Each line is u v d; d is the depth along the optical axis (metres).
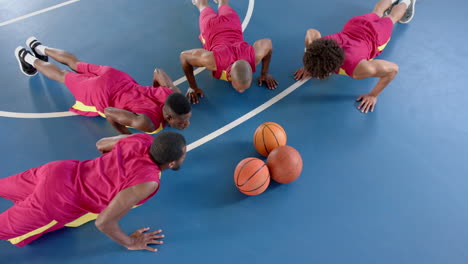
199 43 4.42
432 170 3.06
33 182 2.47
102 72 3.24
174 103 2.56
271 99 3.72
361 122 3.46
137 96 3.06
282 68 4.05
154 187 2.14
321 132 3.39
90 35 4.54
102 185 2.22
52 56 3.76
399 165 3.10
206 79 3.96
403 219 2.75
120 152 2.29
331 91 3.78
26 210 2.29
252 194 2.76
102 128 3.48
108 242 2.66
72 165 2.38
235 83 2.91
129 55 4.26
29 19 4.79
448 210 2.80
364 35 3.41
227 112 3.60
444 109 3.55
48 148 3.32
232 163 3.15
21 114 3.64
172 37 4.50
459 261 2.52
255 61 3.24
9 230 2.36
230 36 3.55
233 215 2.79
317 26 4.59
